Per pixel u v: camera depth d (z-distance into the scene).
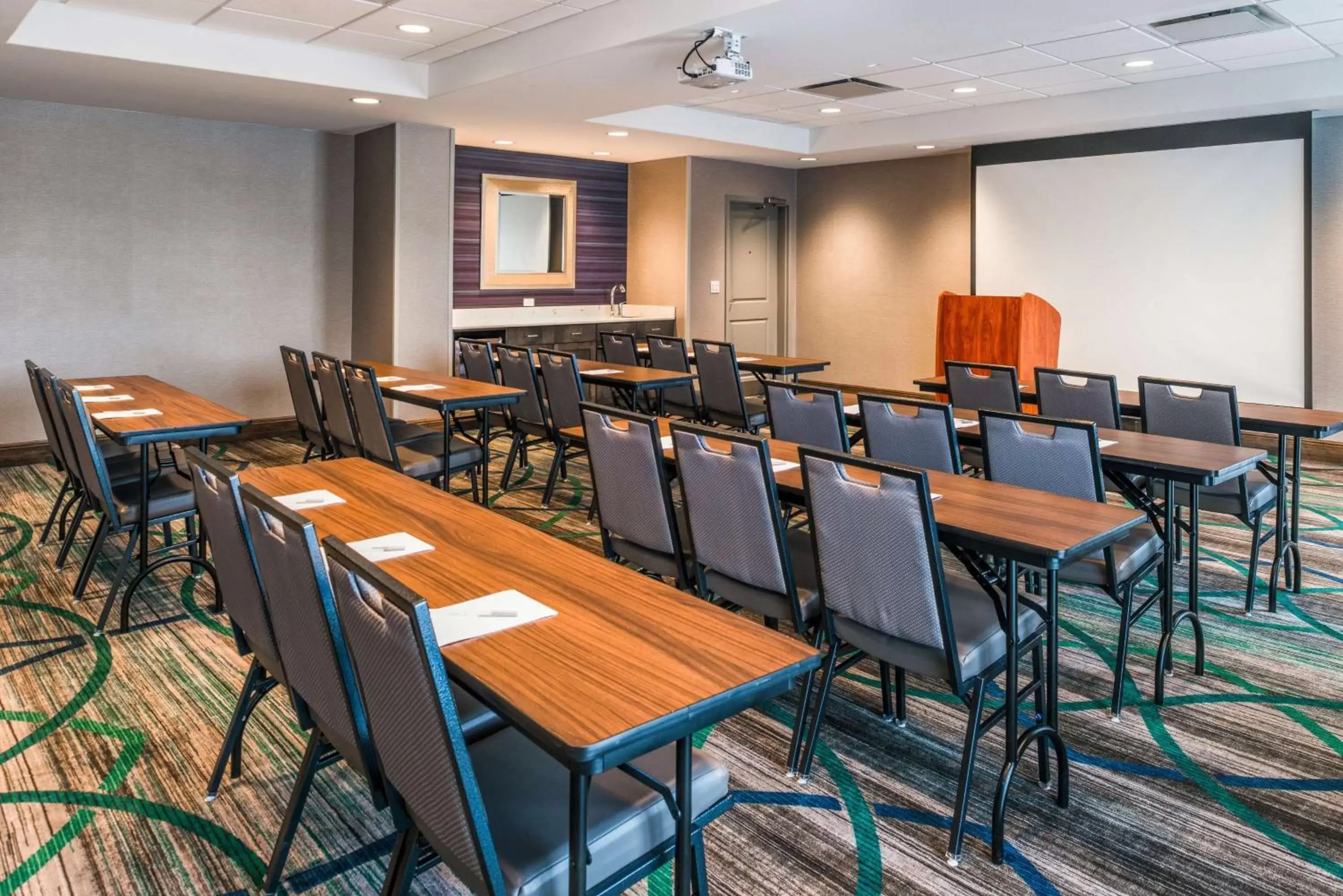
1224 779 2.06
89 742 2.19
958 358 5.45
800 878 1.71
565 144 6.77
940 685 2.56
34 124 5.20
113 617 2.97
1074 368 6.46
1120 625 2.69
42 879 1.68
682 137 6.38
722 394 4.80
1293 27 4.24
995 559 2.51
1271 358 5.62
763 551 2.00
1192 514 2.66
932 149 7.01
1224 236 5.72
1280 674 2.63
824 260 8.24
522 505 4.41
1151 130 5.92
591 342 7.18
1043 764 2.01
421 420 6.28
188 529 3.37
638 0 3.81
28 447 5.31
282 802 1.95
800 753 2.16
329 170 6.30
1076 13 3.44
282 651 1.50
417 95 5.03
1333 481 5.13
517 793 1.27
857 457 1.76
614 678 1.14
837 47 3.98
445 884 1.69
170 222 5.72
